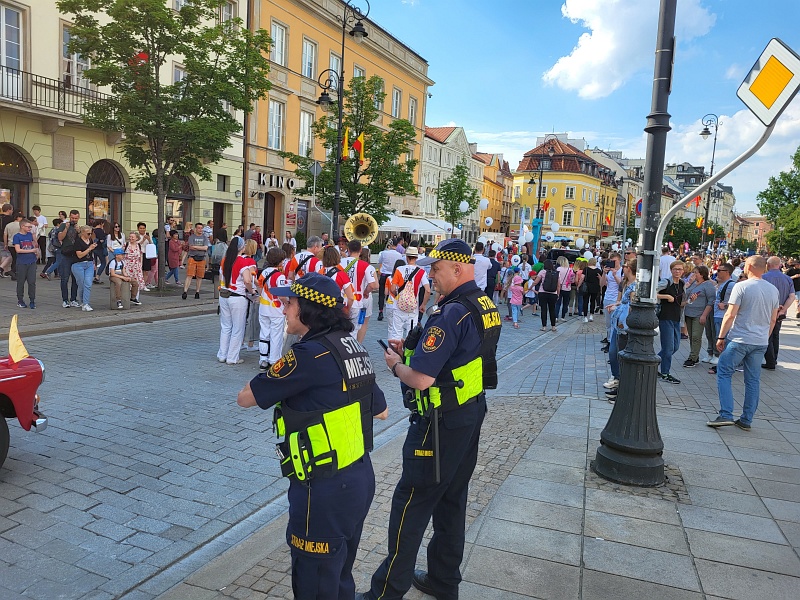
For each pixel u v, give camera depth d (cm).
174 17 1444
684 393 789
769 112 384
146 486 446
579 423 628
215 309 1377
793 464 524
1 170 1781
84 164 1997
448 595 305
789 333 1543
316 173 2219
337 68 3356
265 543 365
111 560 348
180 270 2217
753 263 609
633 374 468
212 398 679
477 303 292
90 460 485
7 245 1630
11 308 1145
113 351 890
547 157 7662
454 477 302
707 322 1033
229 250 846
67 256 1180
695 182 10244
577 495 443
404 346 311
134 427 567
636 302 474
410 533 286
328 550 240
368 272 900
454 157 6047
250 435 568
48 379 710
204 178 1619
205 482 461
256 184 2844
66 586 320
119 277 1230
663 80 459
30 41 1795
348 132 2406
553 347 1206
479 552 357
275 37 2859
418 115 4394
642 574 338
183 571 341
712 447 565
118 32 1390
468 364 286
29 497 416
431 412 280
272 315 819
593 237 8019
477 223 7062
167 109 1458
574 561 350
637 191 9619
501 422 632
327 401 242
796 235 4444
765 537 387
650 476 462
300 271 804
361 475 250
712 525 402
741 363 636
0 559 340
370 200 2452
